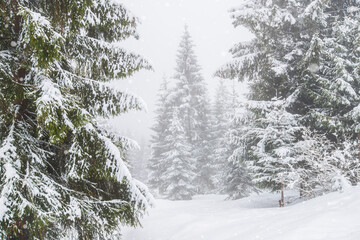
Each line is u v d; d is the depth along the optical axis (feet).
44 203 13.66
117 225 18.12
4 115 13.73
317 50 35.76
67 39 16.42
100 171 15.76
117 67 17.74
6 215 11.72
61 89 14.15
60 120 13.00
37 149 15.11
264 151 37.63
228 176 72.79
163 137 107.24
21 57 14.57
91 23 16.51
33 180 13.19
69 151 14.98
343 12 43.37
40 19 11.84
